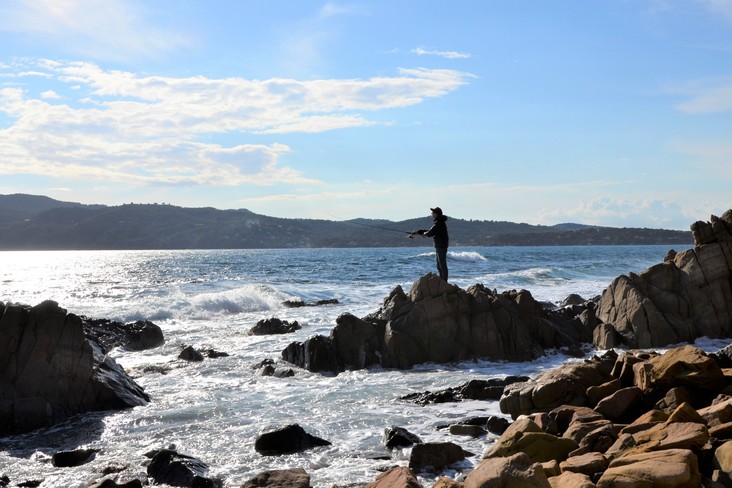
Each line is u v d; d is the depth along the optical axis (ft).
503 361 52.11
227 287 126.62
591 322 61.67
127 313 82.74
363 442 30.35
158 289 125.08
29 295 121.08
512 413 33.27
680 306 59.00
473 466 26.37
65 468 27.50
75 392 37.73
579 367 34.17
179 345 62.49
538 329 56.85
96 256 471.21
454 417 34.60
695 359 29.60
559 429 28.99
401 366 51.13
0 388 36.45
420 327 53.11
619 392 29.84
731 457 20.59
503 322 54.08
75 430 33.71
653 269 61.52
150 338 63.62
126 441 31.55
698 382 29.30
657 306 59.26
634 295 59.16
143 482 25.09
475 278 136.36
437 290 54.90
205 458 28.25
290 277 158.30
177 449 29.53
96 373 39.68
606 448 24.50
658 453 20.76
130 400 39.01
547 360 52.75
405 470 21.54
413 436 30.17
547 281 132.77
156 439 31.60
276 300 96.73
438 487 20.72
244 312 88.94
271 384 44.91
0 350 37.50
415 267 195.11
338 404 38.37
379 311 57.67
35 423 34.27
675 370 29.84
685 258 61.11
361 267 199.11
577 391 32.30
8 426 33.68
